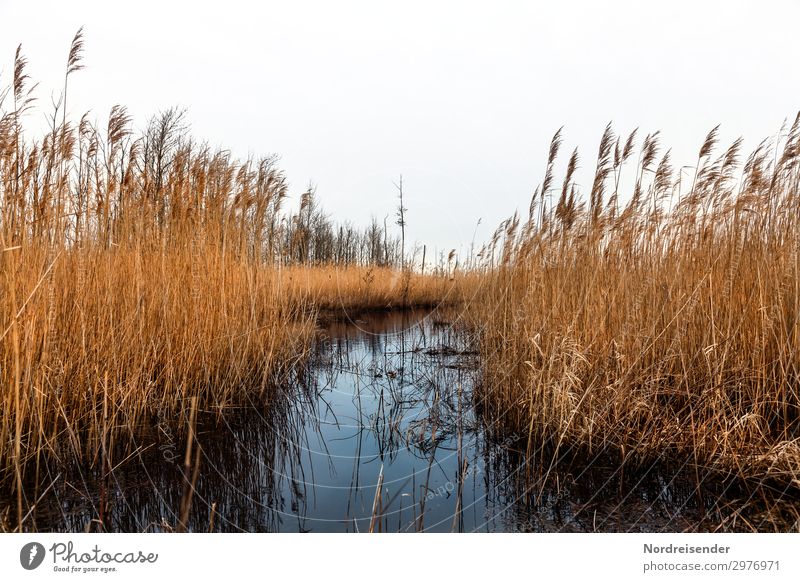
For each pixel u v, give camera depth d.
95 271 4.11
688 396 3.82
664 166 4.93
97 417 3.73
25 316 3.12
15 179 3.70
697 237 4.95
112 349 3.91
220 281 5.29
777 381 3.65
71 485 3.03
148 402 4.12
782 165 4.55
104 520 2.68
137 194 4.85
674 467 3.38
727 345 3.71
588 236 5.03
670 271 4.75
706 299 4.36
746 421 3.37
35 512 2.71
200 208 5.34
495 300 6.37
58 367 3.60
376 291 13.13
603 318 4.25
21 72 3.75
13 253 3.26
